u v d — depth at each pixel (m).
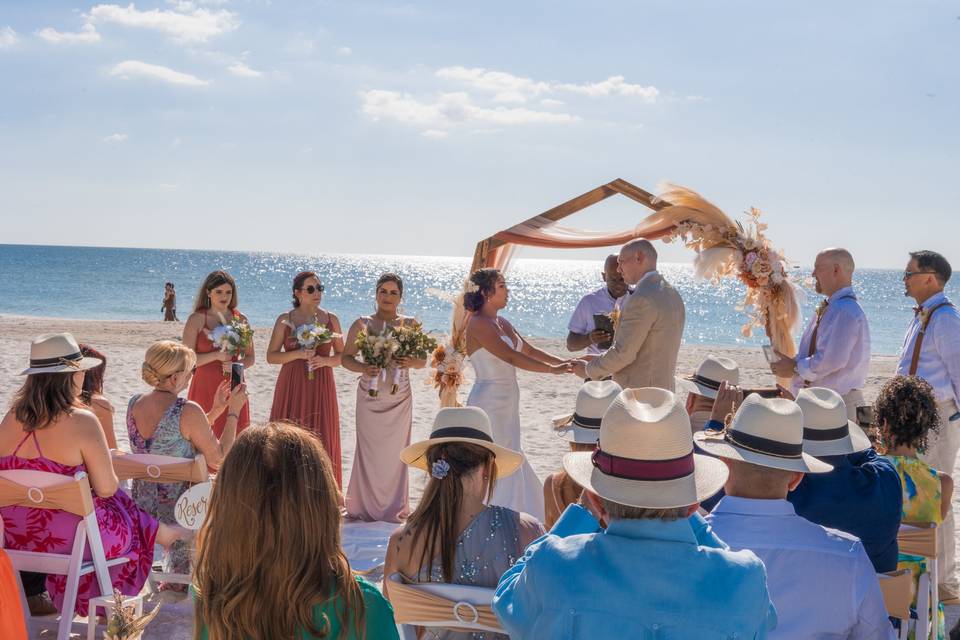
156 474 5.08
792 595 2.56
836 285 5.86
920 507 3.91
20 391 4.50
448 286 104.00
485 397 6.36
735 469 2.75
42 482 4.35
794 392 6.12
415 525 2.92
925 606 3.73
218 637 1.90
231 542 1.91
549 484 4.24
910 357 5.78
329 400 7.47
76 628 4.75
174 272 106.62
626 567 1.97
